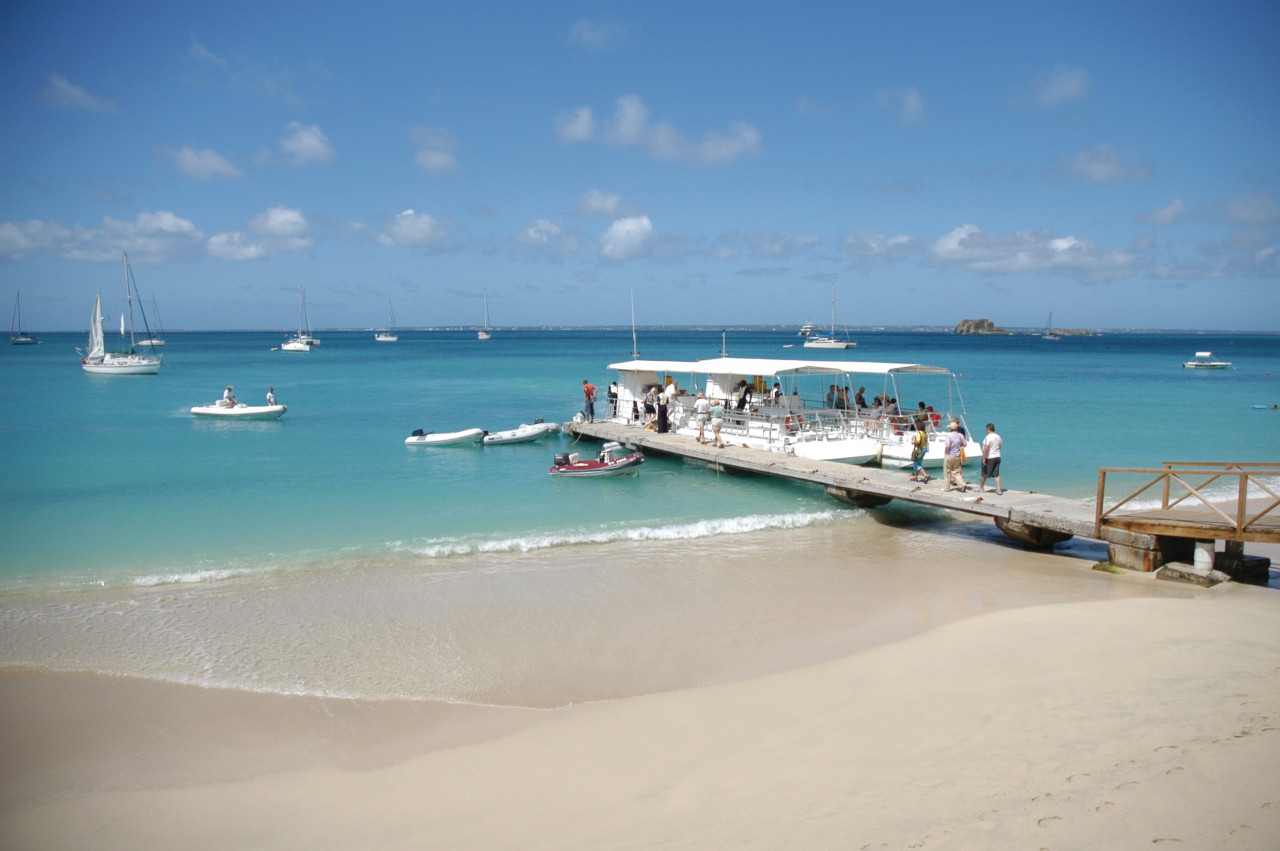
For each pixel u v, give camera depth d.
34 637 11.09
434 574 14.15
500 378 67.69
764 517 18.34
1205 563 13.59
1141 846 5.06
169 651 10.64
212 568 14.38
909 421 25.91
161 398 47.47
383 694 9.37
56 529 17.25
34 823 6.79
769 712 8.45
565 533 17.00
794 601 12.72
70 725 8.63
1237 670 8.66
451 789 7.14
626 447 28.48
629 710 8.71
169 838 6.55
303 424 35.94
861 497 19.97
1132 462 26.39
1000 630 10.71
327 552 15.49
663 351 133.25
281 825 6.67
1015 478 23.75
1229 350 154.50
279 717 8.81
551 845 6.02
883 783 6.50
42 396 48.50
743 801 6.46
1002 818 5.62
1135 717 7.39
